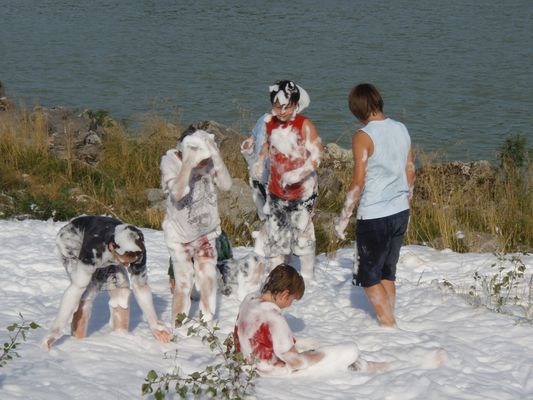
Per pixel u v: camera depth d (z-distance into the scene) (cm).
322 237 2764
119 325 1623
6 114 3888
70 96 7206
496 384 1474
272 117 1989
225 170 1673
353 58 9156
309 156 1984
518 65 8712
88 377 1387
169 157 1673
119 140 3844
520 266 2172
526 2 13675
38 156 3541
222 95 7269
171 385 1381
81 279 1494
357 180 1670
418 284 2139
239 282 1886
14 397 1256
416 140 5834
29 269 2170
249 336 1469
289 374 1476
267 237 2053
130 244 1462
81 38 10362
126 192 3316
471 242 2764
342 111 6669
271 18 12181
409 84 7769
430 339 1678
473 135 5966
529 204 3189
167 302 1923
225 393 1333
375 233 1695
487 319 1795
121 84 7706
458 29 11181
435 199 3180
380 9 13112
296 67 8612
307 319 1838
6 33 10650
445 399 1402
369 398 1405
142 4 13550
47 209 2955
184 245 1716
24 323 1605
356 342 1673
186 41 10200
